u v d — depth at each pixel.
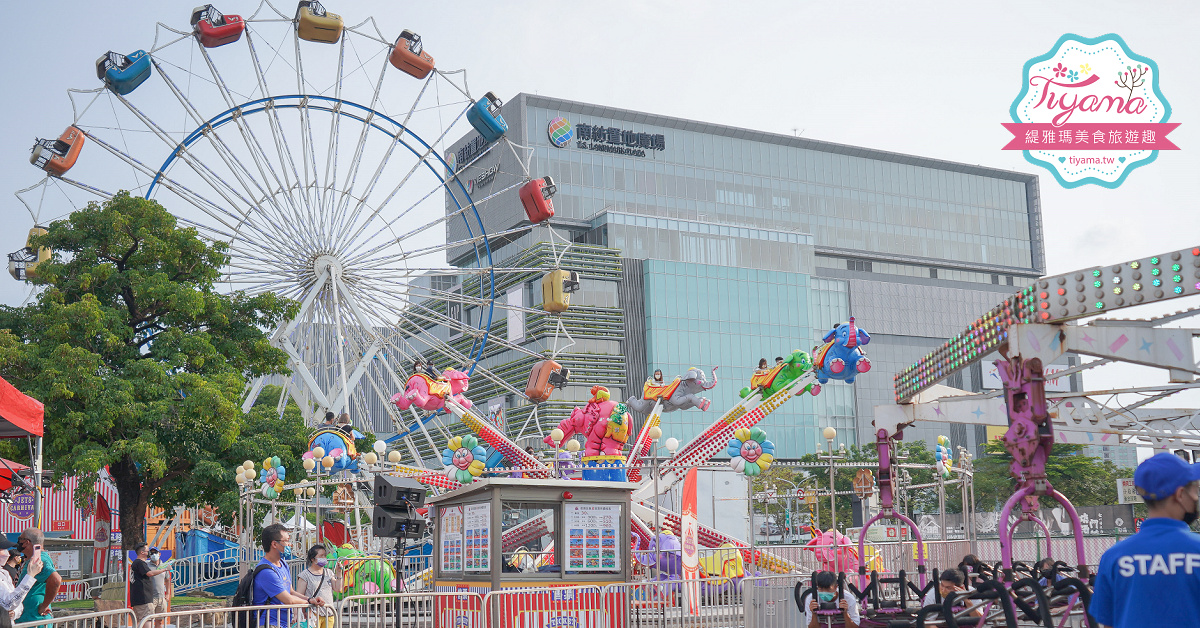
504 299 103.50
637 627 14.91
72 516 40.62
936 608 9.74
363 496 30.97
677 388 27.70
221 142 38.41
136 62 36.44
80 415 27.44
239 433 32.62
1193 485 4.96
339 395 38.41
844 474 71.12
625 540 16.56
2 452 28.86
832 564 24.05
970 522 29.17
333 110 40.56
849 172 130.00
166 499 33.41
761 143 124.88
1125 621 4.89
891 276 130.25
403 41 41.06
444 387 28.58
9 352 27.67
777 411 110.38
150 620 10.27
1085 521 35.44
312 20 38.66
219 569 31.81
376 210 41.16
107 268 30.45
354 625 15.41
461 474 21.61
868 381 119.94
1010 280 139.12
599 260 103.38
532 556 18.88
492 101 42.75
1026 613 9.52
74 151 35.53
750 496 22.16
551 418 92.94
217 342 32.75
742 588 14.85
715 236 111.50
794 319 111.38
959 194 137.38
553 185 43.47
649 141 117.88
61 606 27.36
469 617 14.84
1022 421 10.74
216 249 34.28
